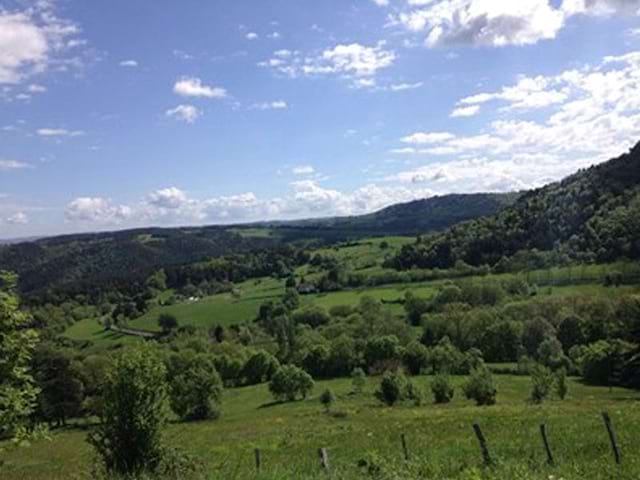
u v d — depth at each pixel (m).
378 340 124.62
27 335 19.39
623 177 183.50
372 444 41.16
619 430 30.20
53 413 102.06
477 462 21.11
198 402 97.44
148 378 22.91
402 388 88.50
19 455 67.94
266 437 60.28
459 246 197.50
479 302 143.88
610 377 92.00
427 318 133.38
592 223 166.25
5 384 19.20
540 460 21.66
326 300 179.62
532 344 116.31
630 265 140.00
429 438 39.66
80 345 156.00
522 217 193.62
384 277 193.38
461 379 104.31
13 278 19.95
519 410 59.69
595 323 112.94
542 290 143.00
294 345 140.25
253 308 188.00
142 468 21.73
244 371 134.12
